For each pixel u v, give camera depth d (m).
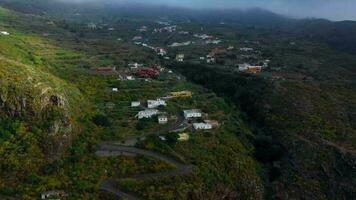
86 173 188.50
